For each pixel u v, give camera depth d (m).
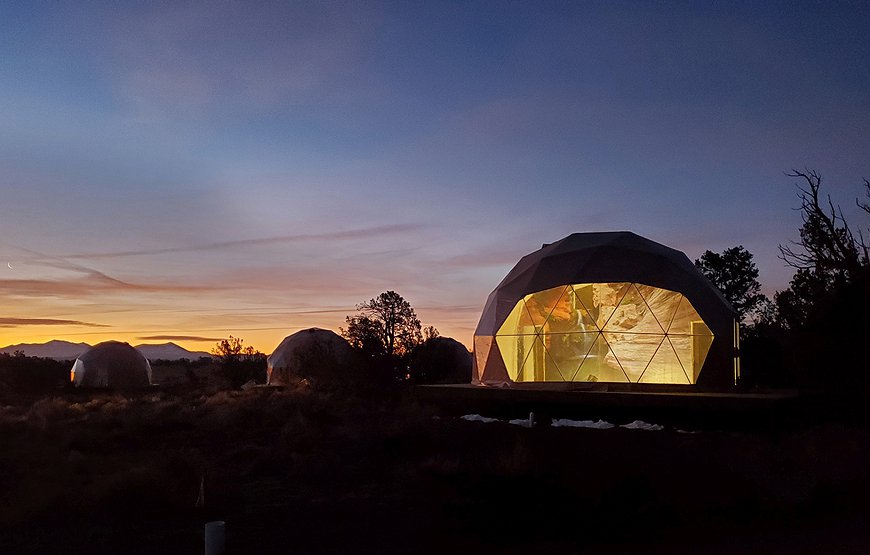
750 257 35.69
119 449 15.20
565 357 23.00
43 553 7.75
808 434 15.45
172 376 65.44
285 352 42.62
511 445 14.71
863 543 7.50
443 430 17.20
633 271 22.77
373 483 11.58
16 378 43.25
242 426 19.09
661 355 22.20
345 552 7.71
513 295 24.12
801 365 19.91
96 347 45.62
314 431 16.73
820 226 23.36
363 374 34.25
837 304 19.47
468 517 9.09
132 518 9.25
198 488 10.67
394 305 36.47
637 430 16.77
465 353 40.84
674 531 8.34
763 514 9.16
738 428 17.09
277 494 10.80
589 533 8.27
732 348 23.02
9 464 12.77
